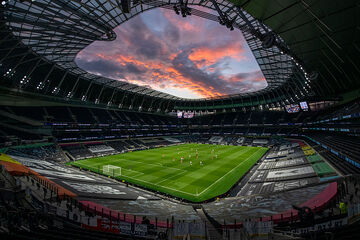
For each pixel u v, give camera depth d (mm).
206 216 20594
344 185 18266
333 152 38562
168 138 107625
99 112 91062
